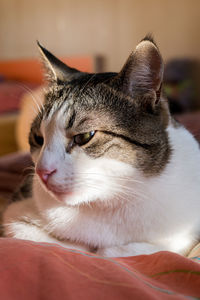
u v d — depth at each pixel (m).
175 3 1.37
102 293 0.30
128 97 0.44
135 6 1.49
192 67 1.36
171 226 0.45
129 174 0.44
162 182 0.44
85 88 0.45
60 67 0.51
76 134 0.44
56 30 1.82
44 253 0.34
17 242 0.36
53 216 0.46
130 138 0.44
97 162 0.43
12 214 0.50
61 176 0.43
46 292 0.30
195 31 1.34
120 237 0.45
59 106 0.45
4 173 0.68
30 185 0.53
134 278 0.32
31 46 1.96
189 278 0.33
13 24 2.03
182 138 0.48
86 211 0.45
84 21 1.69
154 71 0.44
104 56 1.65
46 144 0.44
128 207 0.44
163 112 0.46
